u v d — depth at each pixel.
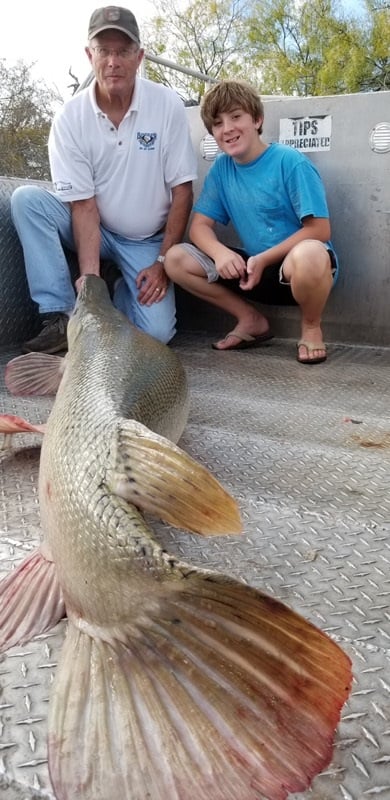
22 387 2.70
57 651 1.37
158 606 1.09
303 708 0.97
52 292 3.54
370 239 3.67
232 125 3.44
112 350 2.20
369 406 2.85
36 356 2.85
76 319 2.62
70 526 1.32
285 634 0.98
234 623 1.01
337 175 3.67
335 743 1.14
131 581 1.15
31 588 1.51
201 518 1.21
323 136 3.64
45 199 3.51
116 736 1.04
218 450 2.39
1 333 3.69
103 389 1.86
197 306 4.23
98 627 1.19
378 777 1.09
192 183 3.82
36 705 1.24
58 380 2.68
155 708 1.04
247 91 3.43
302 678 0.98
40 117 13.86
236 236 4.04
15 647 1.38
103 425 1.46
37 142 13.70
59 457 1.46
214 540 1.80
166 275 3.79
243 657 1.00
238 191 3.67
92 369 2.04
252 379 3.26
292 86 28.58
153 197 3.70
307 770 0.94
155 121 3.54
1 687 1.29
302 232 3.50
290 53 28.59
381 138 3.52
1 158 13.40
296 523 1.88
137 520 1.23
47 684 1.29
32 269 3.53
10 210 3.69
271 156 3.54
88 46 3.35
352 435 2.53
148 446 1.30
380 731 1.17
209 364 3.52
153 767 0.99
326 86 27.16
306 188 3.43
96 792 0.98
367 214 3.65
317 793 1.07
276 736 0.97
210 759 0.97
